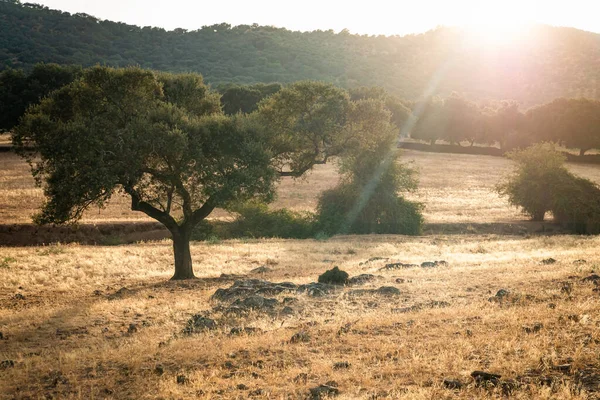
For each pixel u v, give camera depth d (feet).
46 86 273.75
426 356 27.99
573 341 27.99
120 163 68.39
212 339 36.68
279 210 160.45
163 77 83.20
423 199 209.46
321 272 75.82
